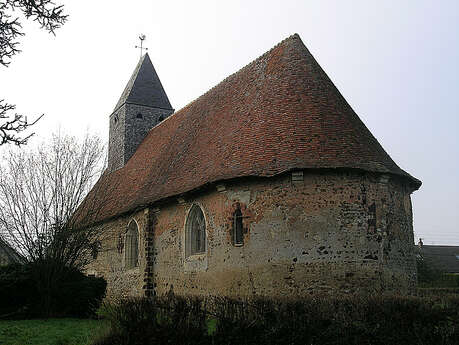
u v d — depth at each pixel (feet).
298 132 49.83
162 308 32.37
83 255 68.44
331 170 46.93
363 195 47.83
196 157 61.41
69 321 54.70
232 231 50.01
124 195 76.69
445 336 30.96
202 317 31.91
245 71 66.74
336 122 50.98
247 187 49.70
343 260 45.98
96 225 73.41
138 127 97.45
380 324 30.99
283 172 46.70
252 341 30.81
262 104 55.67
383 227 48.21
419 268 114.01
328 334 30.55
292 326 30.81
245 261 48.49
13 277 59.00
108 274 76.74
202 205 54.70
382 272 47.01
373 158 49.14
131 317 32.53
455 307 32.07
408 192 54.39
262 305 31.76
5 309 58.08
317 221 46.68
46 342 39.70
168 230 60.95
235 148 53.88
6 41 28.02
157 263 62.59
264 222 48.08
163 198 60.03
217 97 70.38
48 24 29.14
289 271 46.24
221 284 50.31
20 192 63.10
